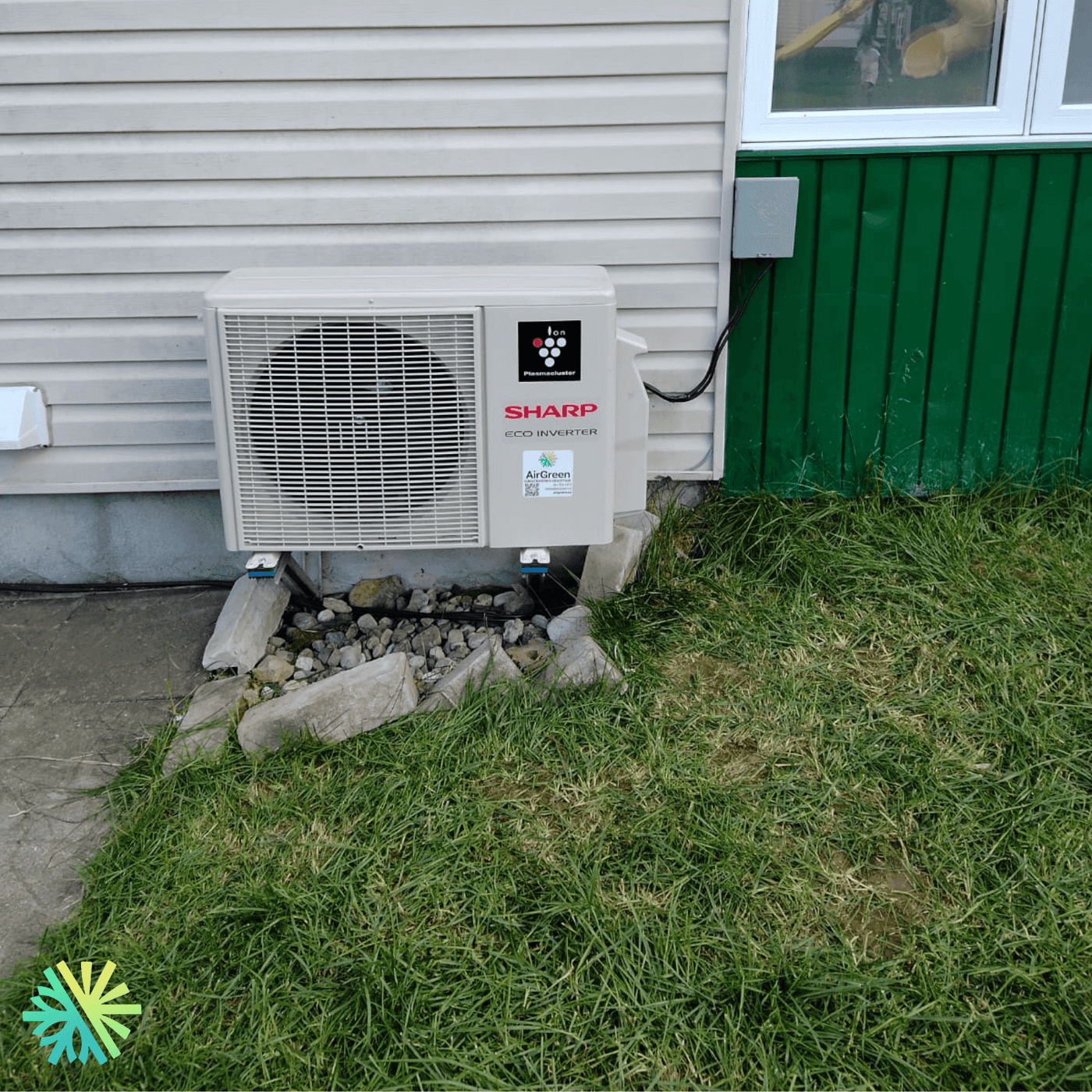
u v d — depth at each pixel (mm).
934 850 2539
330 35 3436
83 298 3688
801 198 3641
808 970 2207
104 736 3113
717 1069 2082
